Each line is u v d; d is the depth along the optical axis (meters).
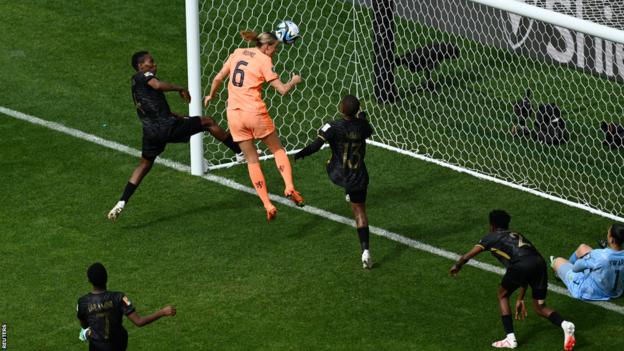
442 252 50.59
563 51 67.00
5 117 61.38
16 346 43.75
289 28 50.56
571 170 58.56
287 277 48.56
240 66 50.28
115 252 50.19
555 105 61.31
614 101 64.94
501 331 45.12
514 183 57.06
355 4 72.88
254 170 50.78
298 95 65.38
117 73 66.69
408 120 63.00
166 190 55.44
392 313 46.16
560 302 47.31
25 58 67.75
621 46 64.69
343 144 47.78
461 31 70.19
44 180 55.75
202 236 51.59
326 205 54.44
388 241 51.47
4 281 47.88
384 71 64.50
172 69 67.44
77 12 72.44
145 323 40.03
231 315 45.91
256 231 52.06
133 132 60.69
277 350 43.66
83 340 41.47
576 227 53.28
